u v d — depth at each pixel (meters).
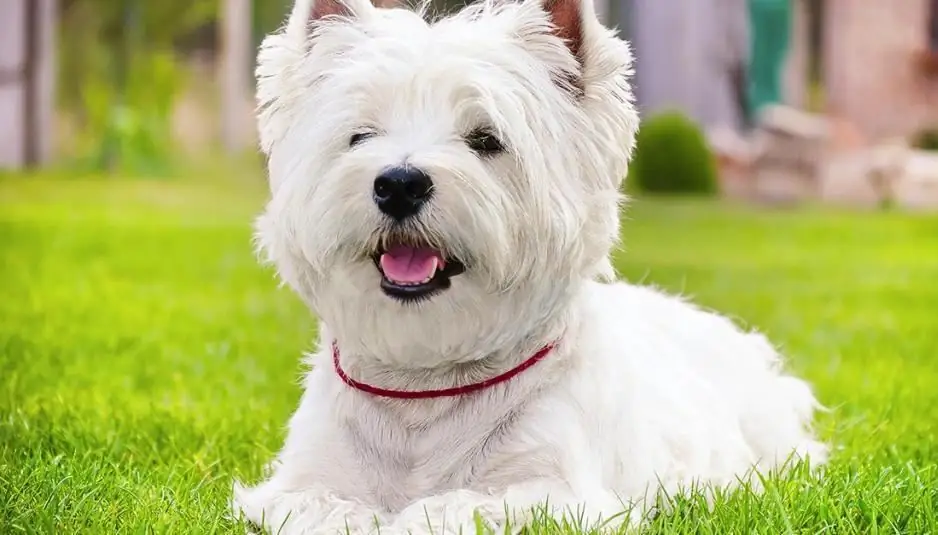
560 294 4.52
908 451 6.16
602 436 4.59
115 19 34.97
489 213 4.23
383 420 4.55
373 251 4.32
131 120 32.53
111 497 4.96
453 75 4.40
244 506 4.61
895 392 7.67
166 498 4.92
